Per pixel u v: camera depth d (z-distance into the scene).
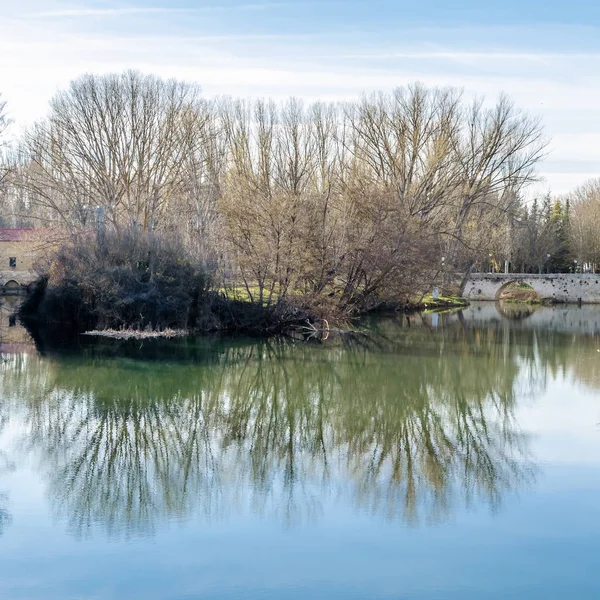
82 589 12.54
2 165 64.62
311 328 42.25
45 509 15.95
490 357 36.38
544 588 12.70
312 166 51.19
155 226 49.84
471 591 12.58
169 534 14.77
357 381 30.27
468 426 23.27
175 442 21.28
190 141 53.97
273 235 40.16
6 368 30.19
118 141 53.66
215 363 32.78
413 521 15.46
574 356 37.12
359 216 42.62
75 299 41.72
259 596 12.36
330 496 16.98
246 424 23.56
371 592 12.54
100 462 19.22
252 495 17.08
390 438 22.08
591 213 101.38
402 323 51.81
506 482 17.78
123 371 30.30
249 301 41.81
